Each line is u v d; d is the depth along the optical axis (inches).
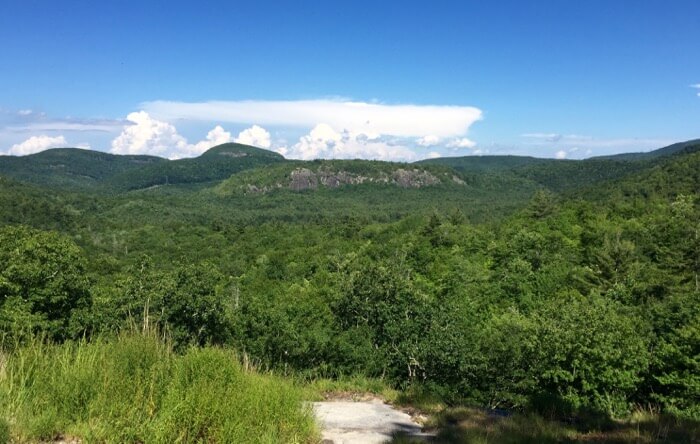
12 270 663.1
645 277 1726.1
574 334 662.5
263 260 3088.1
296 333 738.2
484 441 234.2
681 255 1840.6
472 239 2677.2
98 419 177.3
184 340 730.8
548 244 2203.5
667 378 624.7
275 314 791.1
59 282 689.6
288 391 235.1
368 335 754.8
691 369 634.8
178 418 173.3
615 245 1961.1
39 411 180.2
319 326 807.1
